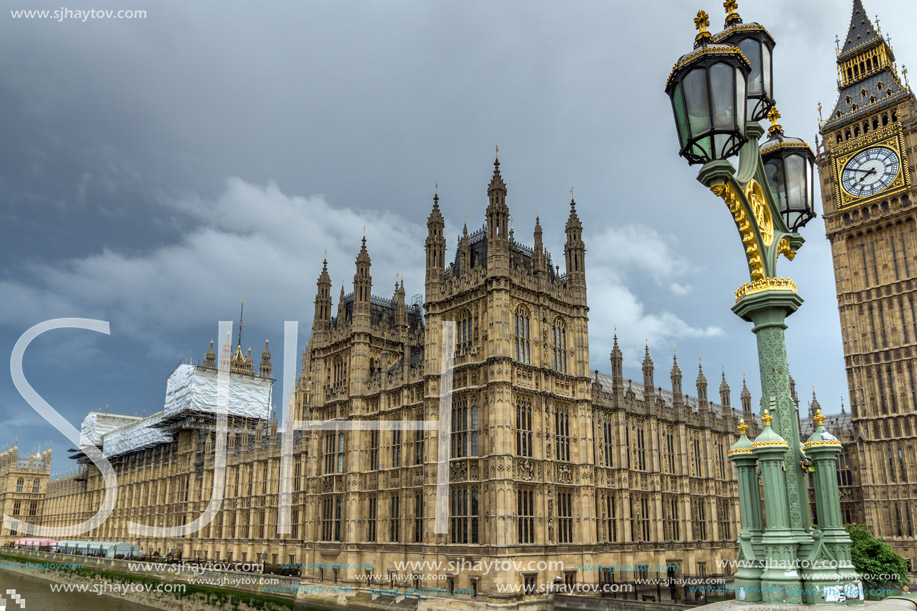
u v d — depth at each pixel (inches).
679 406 3179.1
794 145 525.0
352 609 2465.6
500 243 2380.7
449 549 2267.5
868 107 4030.5
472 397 2363.4
